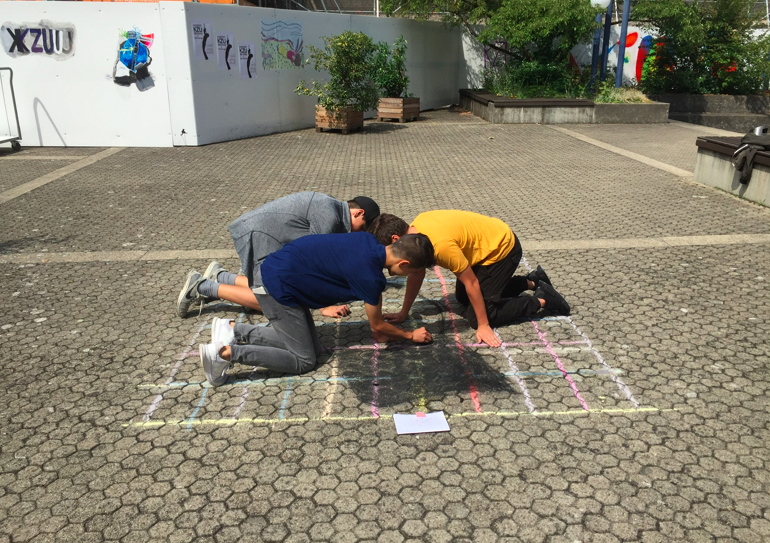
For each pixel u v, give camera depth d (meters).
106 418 3.30
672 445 3.02
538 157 10.41
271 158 10.48
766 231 6.25
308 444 3.08
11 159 10.52
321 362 3.85
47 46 11.21
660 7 14.31
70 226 6.70
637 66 17.86
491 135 12.83
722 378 3.60
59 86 11.44
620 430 3.14
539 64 16.09
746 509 2.61
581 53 17.62
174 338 4.19
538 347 3.99
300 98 13.80
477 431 3.16
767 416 3.23
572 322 4.32
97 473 2.89
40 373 3.75
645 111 14.44
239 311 4.59
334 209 4.14
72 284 5.13
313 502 2.70
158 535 2.53
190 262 5.61
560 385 3.56
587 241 6.01
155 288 5.04
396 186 8.40
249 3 16.36
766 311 4.45
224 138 12.22
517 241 4.20
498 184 8.48
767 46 16.09
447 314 4.53
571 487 2.76
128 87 11.43
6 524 2.59
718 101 16.61
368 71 13.30
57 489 2.79
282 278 3.41
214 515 2.63
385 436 3.13
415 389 3.54
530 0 14.63
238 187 8.41
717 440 3.05
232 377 3.70
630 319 4.36
